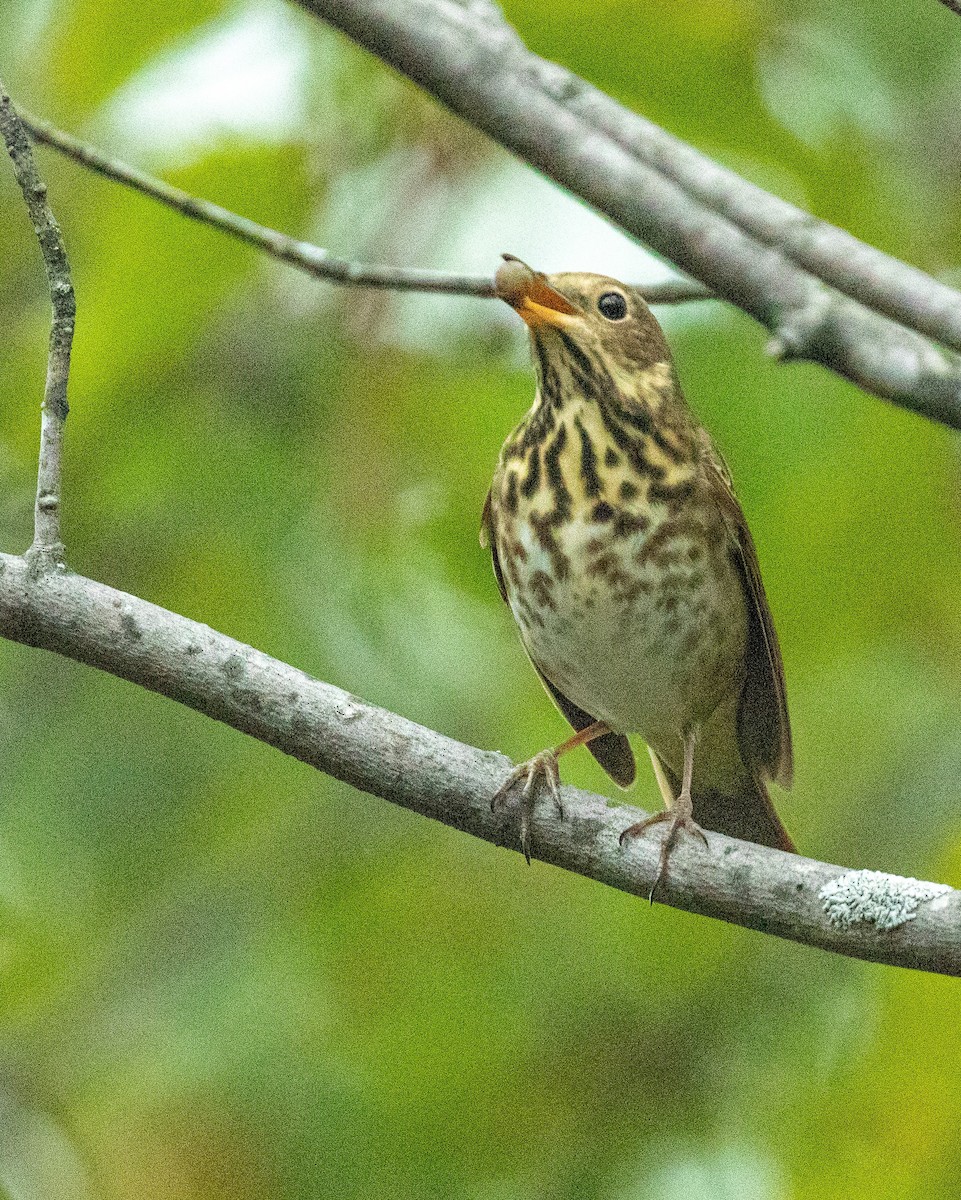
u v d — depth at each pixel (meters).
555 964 12.41
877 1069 10.66
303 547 11.63
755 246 7.31
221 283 10.82
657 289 8.98
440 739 8.03
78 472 11.48
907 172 11.47
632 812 8.12
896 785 12.73
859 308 7.16
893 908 7.52
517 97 7.70
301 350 11.56
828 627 11.57
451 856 12.79
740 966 12.49
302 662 11.62
